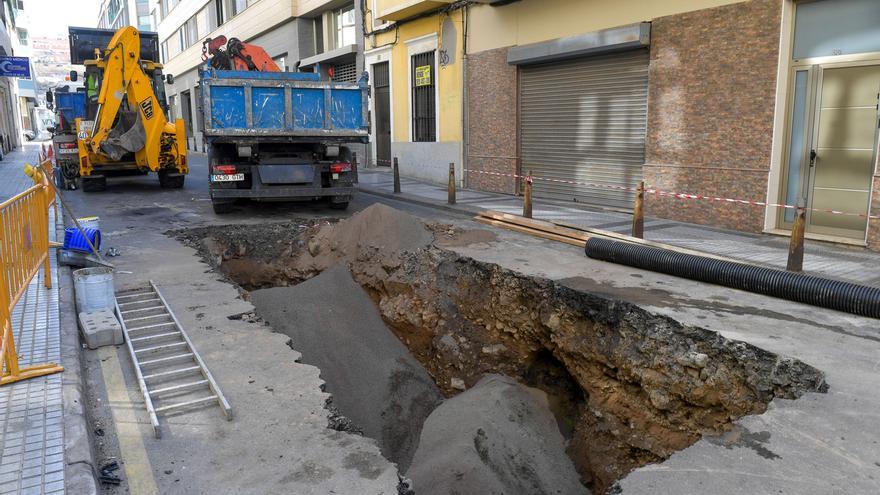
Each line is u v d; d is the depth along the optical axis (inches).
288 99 443.5
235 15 1234.6
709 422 194.1
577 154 512.4
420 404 267.7
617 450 217.0
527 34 536.7
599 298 239.3
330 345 276.8
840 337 199.6
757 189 372.2
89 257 305.4
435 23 654.5
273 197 454.0
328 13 918.4
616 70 465.1
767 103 361.1
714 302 236.2
